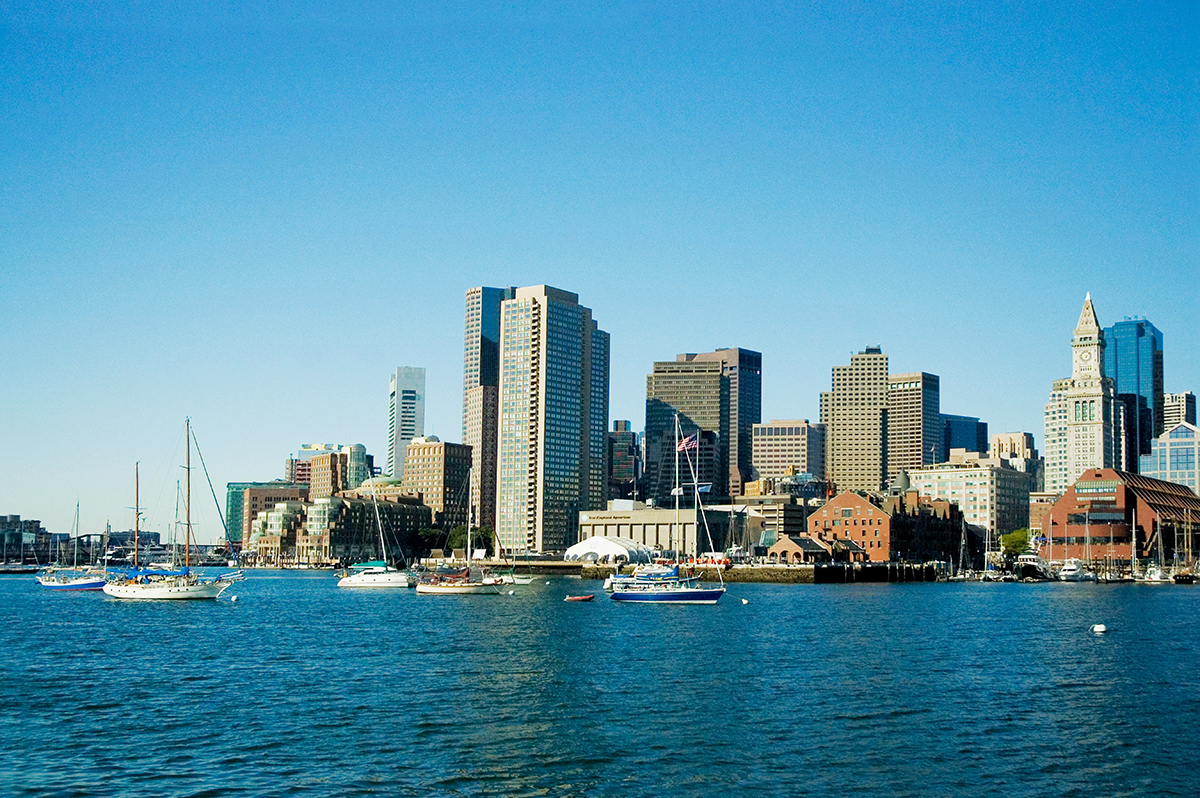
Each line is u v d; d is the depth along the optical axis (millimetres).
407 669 105688
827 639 134625
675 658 114438
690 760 68375
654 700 87938
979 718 81125
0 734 75000
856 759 68812
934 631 146125
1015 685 96312
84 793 61062
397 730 76188
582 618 170375
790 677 100562
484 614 180500
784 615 176375
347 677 100312
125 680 98875
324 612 186500
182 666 108188
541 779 64125
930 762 68250
